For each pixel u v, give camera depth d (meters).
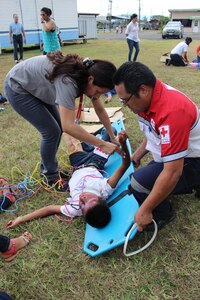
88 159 2.96
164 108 1.66
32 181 2.93
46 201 2.70
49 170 2.83
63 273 1.98
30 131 4.19
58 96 2.04
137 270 1.97
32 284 1.92
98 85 2.00
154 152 2.04
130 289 1.86
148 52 12.62
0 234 2.15
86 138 2.15
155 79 1.67
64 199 2.71
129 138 3.80
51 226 2.37
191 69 8.50
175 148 1.67
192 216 2.39
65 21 16.86
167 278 1.91
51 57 2.23
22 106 2.46
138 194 2.18
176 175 1.73
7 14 13.80
